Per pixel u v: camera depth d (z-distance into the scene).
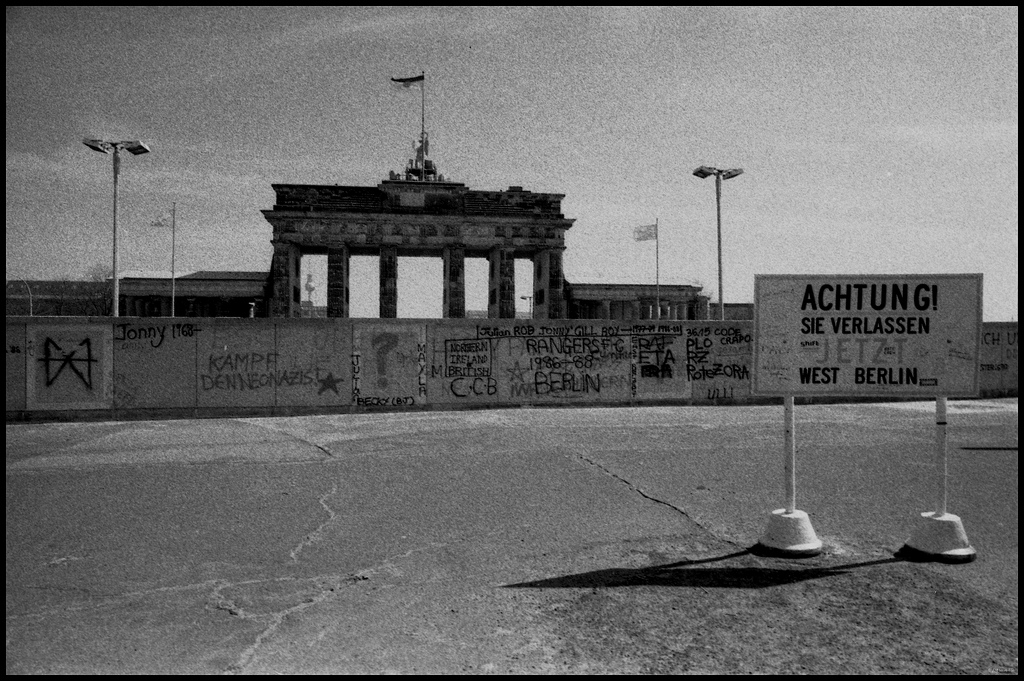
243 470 10.12
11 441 12.96
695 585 5.52
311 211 53.28
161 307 62.94
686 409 18.23
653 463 10.52
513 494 8.60
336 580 5.66
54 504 8.15
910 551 6.27
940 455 6.33
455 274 55.97
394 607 5.11
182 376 16.86
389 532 7.01
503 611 5.03
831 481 9.26
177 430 14.42
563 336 18.69
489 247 55.97
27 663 4.23
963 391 6.31
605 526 7.20
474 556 6.26
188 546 6.56
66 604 5.17
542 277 58.53
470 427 14.62
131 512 7.79
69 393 16.34
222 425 15.21
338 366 17.56
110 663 4.23
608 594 5.34
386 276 55.34
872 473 9.75
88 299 62.66
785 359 6.57
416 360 17.94
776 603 5.16
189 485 9.15
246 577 5.73
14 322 16.12
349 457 11.16
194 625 4.80
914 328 6.46
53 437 13.48
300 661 4.26
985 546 6.47
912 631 4.68
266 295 61.69
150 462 10.79
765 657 4.32
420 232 54.94
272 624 4.82
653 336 19.14
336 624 4.82
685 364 19.27
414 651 4.40
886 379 6.50
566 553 6.33
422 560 6.15
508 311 55.50
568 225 56.09
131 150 32.38
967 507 7.90
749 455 11.19
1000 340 21.28
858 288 6.56
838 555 6.23
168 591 5.43
